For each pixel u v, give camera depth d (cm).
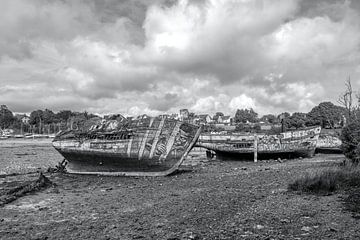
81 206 1414
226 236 912
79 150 2780
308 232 916
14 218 1223
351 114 2289
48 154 4841
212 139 4034
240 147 3784
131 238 933
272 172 2362
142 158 2583
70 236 973
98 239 934
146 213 1234
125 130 2648
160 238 920
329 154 4362
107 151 2669
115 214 1241
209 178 2234
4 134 13200
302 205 1227
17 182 2191
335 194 1384
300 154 3803
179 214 1190
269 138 3731
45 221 1168
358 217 1035
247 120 15925
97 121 2814
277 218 1070
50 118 15988
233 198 1427
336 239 852
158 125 2584
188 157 4550
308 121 9388
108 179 2420
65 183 2209
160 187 1917
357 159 2053
